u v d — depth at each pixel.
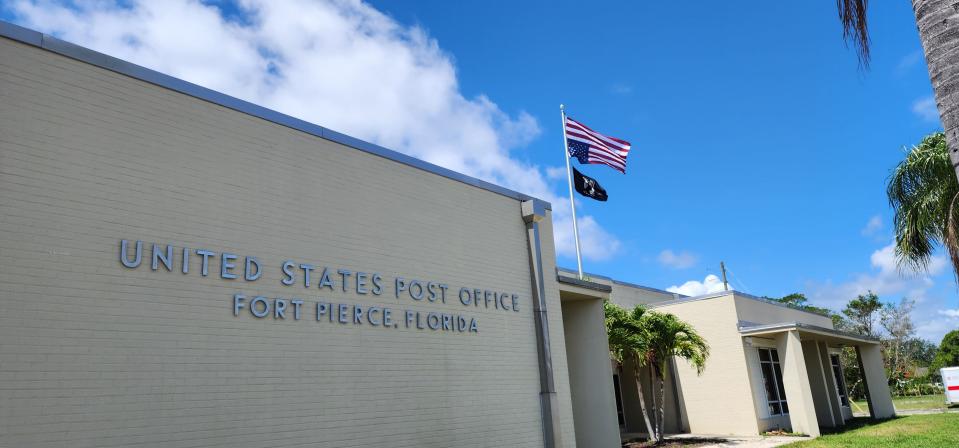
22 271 7.63
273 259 10.05
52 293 7.79
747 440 20.50
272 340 9.71
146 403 8.25
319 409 10.03
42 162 8.05
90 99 8.63
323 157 11.20
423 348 11.88
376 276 11.44
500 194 14.74
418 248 12.38
